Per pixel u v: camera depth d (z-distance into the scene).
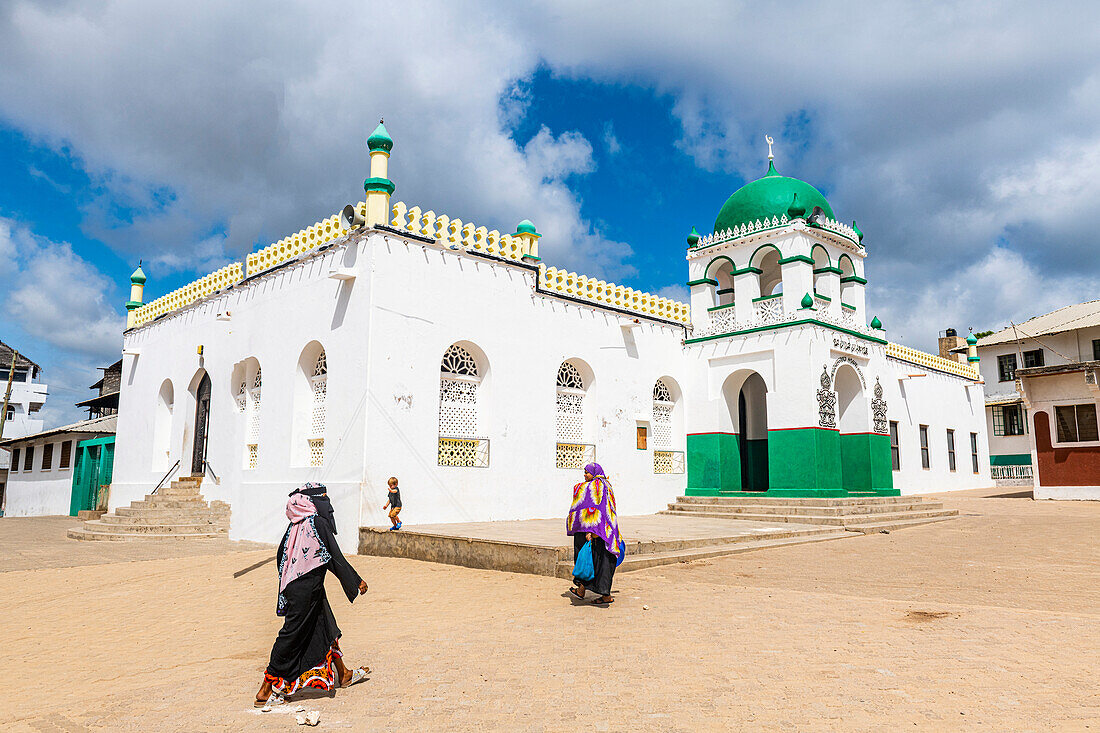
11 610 8.15
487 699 4.51
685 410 18.31
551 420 15.10
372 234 12.51
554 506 14.85
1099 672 4.65
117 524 14.45
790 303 16.98
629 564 9.14
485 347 14.04
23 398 46.94
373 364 12.20
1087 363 19.81
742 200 18.67
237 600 8.29
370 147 12.98
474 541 9.84
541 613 7.01
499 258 14.44
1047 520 14.68
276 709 4.45
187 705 4.59
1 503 39.28
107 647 6.48
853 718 3.97
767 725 3.91
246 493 14.45
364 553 11.59
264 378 14.61
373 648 5.81
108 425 25.05
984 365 35.66
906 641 5.53
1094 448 20.08
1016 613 6.41
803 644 5.52
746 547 10.86
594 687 4.66
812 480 15.84
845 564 9.60
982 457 28.36
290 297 14.25
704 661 5.16
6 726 4.34
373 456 12.03
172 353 18.17
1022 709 4.02
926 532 13.32
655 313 18.03
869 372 18.08
